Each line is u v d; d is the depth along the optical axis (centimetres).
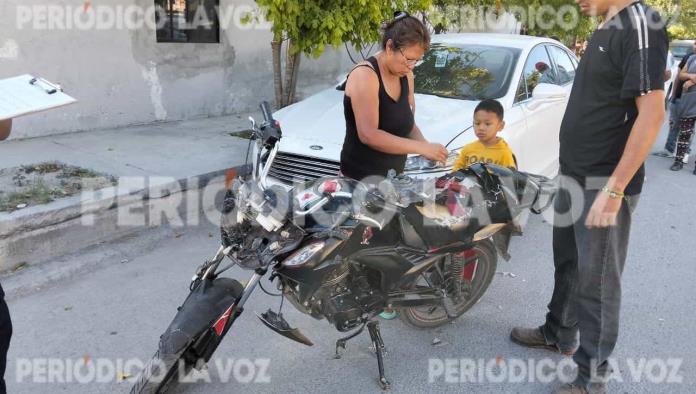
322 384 290
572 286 301
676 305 377
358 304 276
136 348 311
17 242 379
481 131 351
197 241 447
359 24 559
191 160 551
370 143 266
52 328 325
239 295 252
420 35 253
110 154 557
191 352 249
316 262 243
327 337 331
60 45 606
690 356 321
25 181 452
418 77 504
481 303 374
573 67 627
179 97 742
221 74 788
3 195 414
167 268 402
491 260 340
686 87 692
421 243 283
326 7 548
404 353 318
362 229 254
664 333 343
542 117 508
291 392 283
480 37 561
